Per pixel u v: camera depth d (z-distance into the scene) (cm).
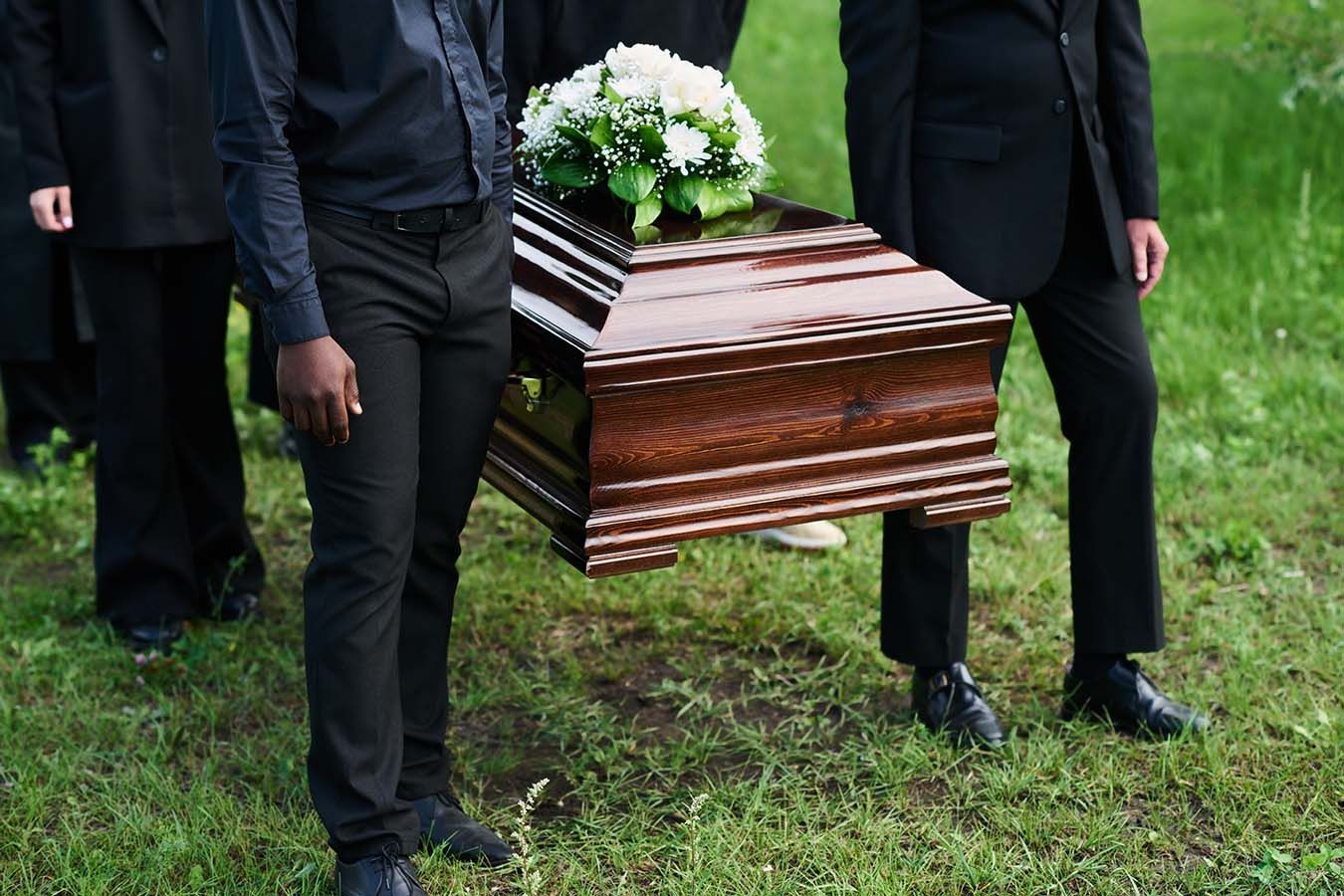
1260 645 368
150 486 380
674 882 279
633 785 319
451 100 251
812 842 291
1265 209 697
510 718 347
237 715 350
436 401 268
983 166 311
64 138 361
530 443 287
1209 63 938
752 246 279
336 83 244
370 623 258
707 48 369
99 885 281
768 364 261
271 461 501
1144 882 283
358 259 250
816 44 1217
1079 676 342
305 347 241
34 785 315
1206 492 457
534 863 283
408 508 261
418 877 279
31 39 353
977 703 334
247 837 298
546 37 352
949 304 278
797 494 271
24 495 460
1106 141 327
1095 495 329
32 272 482
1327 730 326
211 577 403
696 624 390
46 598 405
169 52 357
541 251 296
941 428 282
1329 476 466
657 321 260
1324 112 807
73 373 516
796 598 404
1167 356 552
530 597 406
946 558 329
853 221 294
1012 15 308
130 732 336
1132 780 317
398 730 269
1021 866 285
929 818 303
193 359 383
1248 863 289
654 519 262
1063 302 326
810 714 350
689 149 290
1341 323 568
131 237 359
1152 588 330
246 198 234
